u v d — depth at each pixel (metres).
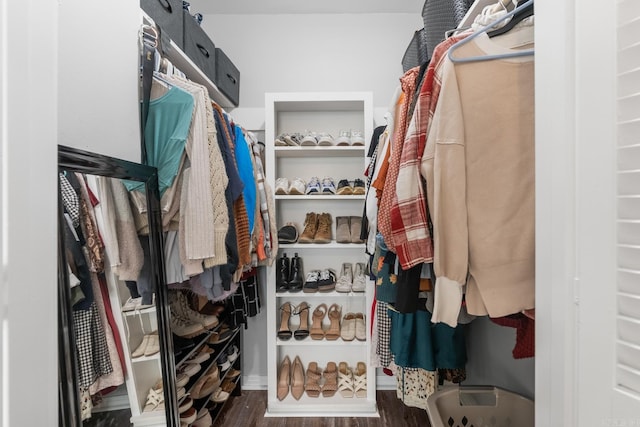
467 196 0.60
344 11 1.89
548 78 0.47
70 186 0.59
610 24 0.39
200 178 0.85
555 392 0.45
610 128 0.39
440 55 0.65
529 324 0.72
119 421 0.69
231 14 1.91
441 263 0.61
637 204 0.37
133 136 0.84
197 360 1.33
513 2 0.64
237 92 1.83
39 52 0.39
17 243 0.36
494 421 1.10
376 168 1.12
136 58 0.86
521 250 0.58
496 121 0.60
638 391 0.37
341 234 1.72
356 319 1.80
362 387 1.69
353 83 1.91
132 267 0.77
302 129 1.89
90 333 0.62
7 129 0.35
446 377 1.43
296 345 1.73
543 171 0.48
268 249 1.47
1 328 0.34
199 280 1.02
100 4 0.73
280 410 1.64
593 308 0.41
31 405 0.37
